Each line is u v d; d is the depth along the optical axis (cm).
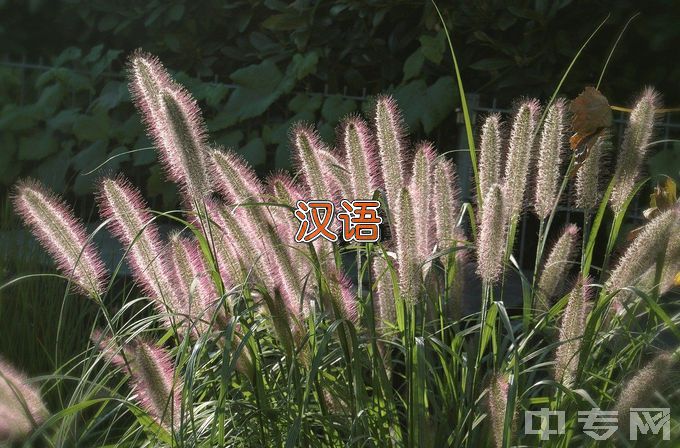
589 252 336
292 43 865
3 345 464
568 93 783
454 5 797
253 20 907
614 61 775
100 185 316
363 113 809
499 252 295
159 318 310
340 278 309
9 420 282
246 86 850
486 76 809
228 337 264
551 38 776
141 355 274
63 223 311
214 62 930
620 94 786
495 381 264
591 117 329
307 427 296
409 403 293
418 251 292
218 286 297
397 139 323
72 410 265
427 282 330
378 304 338
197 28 912
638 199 724
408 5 823
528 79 779
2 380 277
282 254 301
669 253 305
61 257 317
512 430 287
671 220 294
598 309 288
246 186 317
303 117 816
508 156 327
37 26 952
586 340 290
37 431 258
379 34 853
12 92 928
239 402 300
